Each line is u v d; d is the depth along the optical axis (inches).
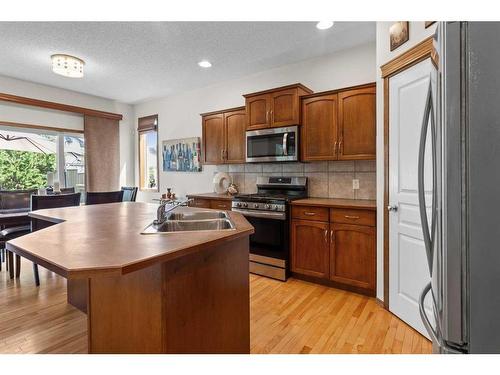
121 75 152.8
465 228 32.7
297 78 137.8
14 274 119.2
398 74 83.0
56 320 83.0
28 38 110.3
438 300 35.4
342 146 110.9
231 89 162.4
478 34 32.1
